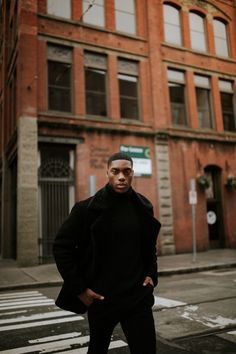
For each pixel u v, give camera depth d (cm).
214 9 2061
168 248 1609
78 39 1602
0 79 2130
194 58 1917
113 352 404
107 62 1673
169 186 1672
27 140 1388
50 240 1416
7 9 1925
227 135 1927
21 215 1335
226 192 1872
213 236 1822
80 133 1518
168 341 441
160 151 1680
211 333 471
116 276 233
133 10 1802
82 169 1499
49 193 1441
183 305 637
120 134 1600
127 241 239
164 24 1881
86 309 244
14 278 1065
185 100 1870
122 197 245
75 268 229
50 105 1516
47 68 1527
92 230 231
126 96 1709
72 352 412
